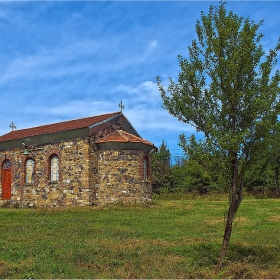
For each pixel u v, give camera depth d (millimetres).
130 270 10641
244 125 10766
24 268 10812
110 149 27406
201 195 41750
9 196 31281
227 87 10742
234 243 14047
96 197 27281
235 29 10766
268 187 44906
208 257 12023
